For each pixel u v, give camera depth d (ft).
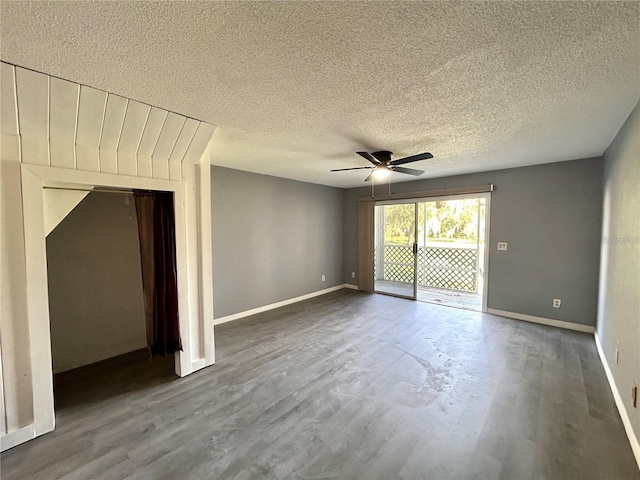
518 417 6.99
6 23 4.02
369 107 7.09
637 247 6.51
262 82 5.87
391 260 22.25
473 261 20.47
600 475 5.36
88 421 6.95
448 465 5.59
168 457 5.84
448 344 11.32
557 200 13.00
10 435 6.13
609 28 4.17
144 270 9.22
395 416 7.06
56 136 6.53
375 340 11.74
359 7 3.76
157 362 10.18
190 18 3.97
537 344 11.25
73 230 9.86
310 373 9.15
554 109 7.16
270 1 3.65
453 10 3.84
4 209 6.07
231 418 7.03
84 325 10.10
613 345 8.46
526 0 3.66
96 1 3.62
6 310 6.13
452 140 9.70
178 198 8.81
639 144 6.54
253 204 15.39
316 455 5.86
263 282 15.99
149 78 5.71
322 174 15.88
